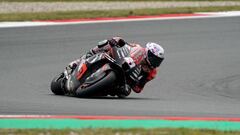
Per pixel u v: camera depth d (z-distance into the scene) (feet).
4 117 122.62
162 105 150.20
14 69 206.90
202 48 260.42
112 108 139.23
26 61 221.25
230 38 284.41
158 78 204.03
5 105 140.36
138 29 295.48
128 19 324.19
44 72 204.74
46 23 304.09
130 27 300.20
